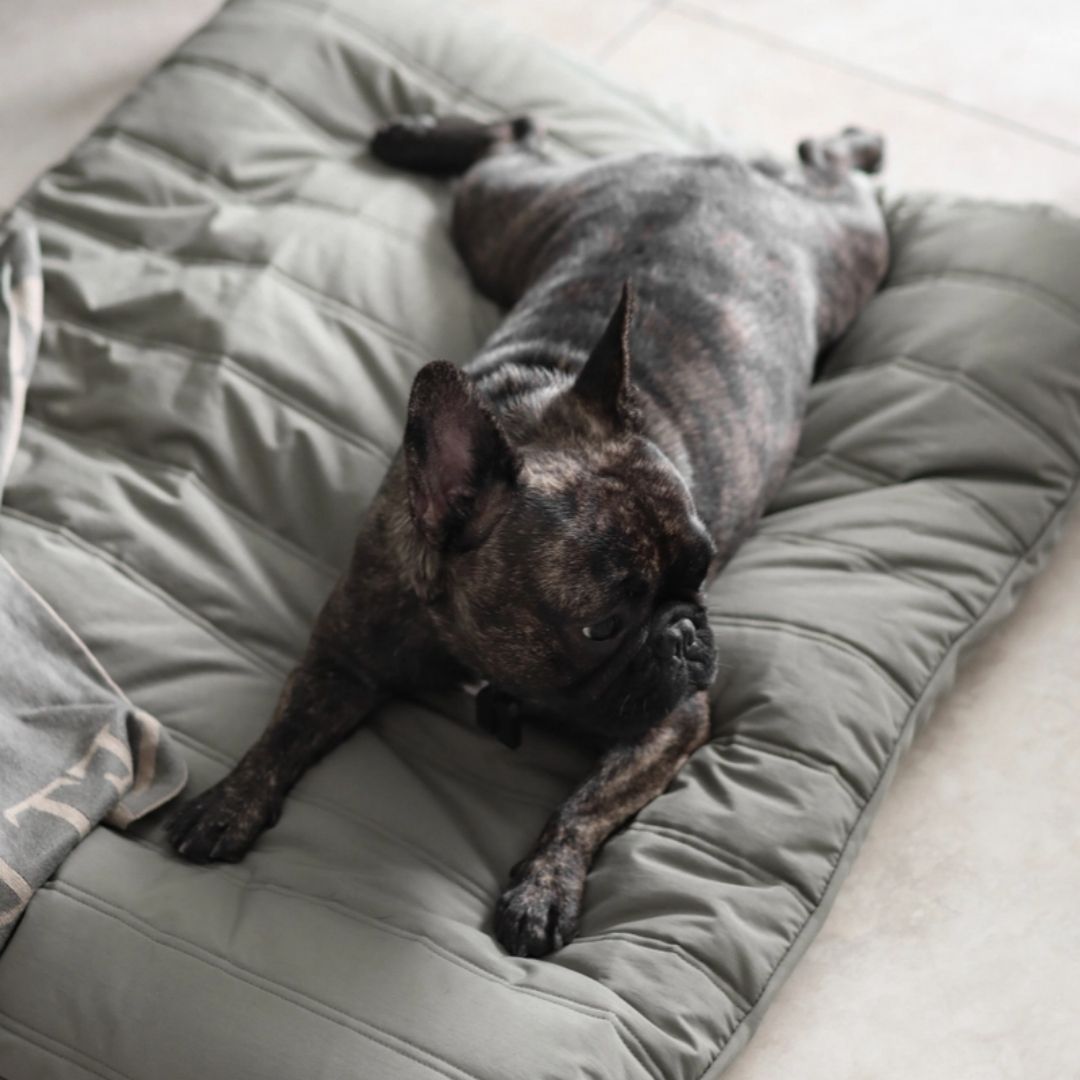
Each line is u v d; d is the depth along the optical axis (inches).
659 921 49.1
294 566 56.6
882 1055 50.9
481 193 63.6
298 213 64.1
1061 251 62.2
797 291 58.5
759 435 55.6
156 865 49.9
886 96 78.8
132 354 60.0
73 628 54.3
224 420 58.4
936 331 60.6
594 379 49.5
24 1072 47.1
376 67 69.3
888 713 53.0
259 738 52.3
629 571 47.2
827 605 54.4
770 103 78.7
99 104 77.6
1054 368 59.7
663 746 51.9
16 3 82.0
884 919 53.5
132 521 56.4
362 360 60.4
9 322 59.4
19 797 49.3
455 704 54.2
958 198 65.9
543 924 49.0
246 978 47.1
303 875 49.6
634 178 60.3
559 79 70.1
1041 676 58.6
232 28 69.5
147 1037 46.5
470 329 62.1
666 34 82.0
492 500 47.7
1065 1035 51.1
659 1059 46.9
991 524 57.2
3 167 75.2
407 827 51.3
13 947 47.9
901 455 58.3
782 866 50.3
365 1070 45.7
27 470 57.6
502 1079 45.7
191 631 54.9
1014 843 54.9
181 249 63.1
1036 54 80.4
